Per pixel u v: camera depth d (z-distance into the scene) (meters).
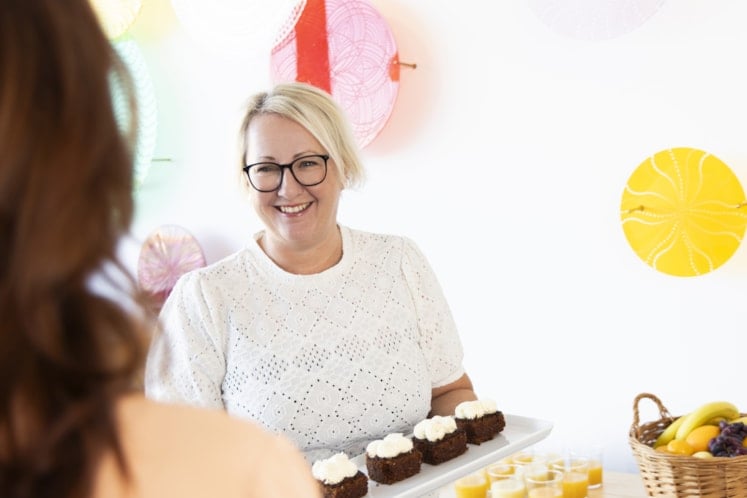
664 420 1.86
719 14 2.16
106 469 0.39
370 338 1.70
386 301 1.75
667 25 2.24
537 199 2.49
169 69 3.25
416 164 2.72
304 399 1.64
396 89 2.66
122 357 0.41
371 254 1.78
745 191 2.15
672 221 2.21
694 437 1.72
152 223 3.34
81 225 0.37
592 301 2.42
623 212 2.29
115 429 0.39
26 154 0.36
